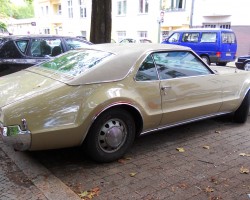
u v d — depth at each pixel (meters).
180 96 4.61
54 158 4.18
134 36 27.62
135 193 3.36
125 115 4.05
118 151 4.10
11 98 3.62
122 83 4.02
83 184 3.54
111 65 3.99
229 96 5.37
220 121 5.91
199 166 4.00
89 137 3.84
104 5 8.28
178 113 4.60
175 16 24.02
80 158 4.20
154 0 25.31
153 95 4.29
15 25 46.50
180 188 3.46
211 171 3.87
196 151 4.48
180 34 16.42
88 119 3.71
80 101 3.69
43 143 3.57
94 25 8.41
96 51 4.48
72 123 3.65
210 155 4.35
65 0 34.78
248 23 20.23
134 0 26.89
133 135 4.23
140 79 4.19
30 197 3.24
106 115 3.88
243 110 5.68
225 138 5.02
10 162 4.01
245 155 4.35
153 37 25.98
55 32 38.19
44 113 3.52
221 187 3.49
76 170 3.87
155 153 4.40
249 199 3.26
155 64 4.39
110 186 3.50
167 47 4.62
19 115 3.42
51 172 3.79
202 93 4.90
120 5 28.39
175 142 4.82
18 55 6.76
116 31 29.20
